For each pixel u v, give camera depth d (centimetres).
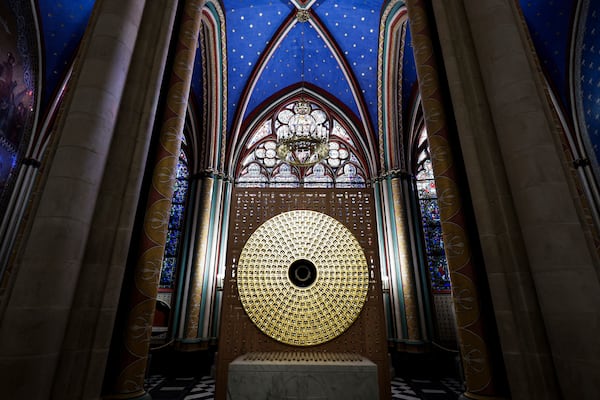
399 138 1053
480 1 368
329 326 371
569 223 270
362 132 1216
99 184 304
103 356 279
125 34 346
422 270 942
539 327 271
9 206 747
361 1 965
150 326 342
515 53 332
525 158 297
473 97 351
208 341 890
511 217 302
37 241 258
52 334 249
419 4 474
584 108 783
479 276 337
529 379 265
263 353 359
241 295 377
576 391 240
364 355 362
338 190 430
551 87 836
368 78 1144
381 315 377
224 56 986
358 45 1089
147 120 350
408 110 1127
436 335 895
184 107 443
